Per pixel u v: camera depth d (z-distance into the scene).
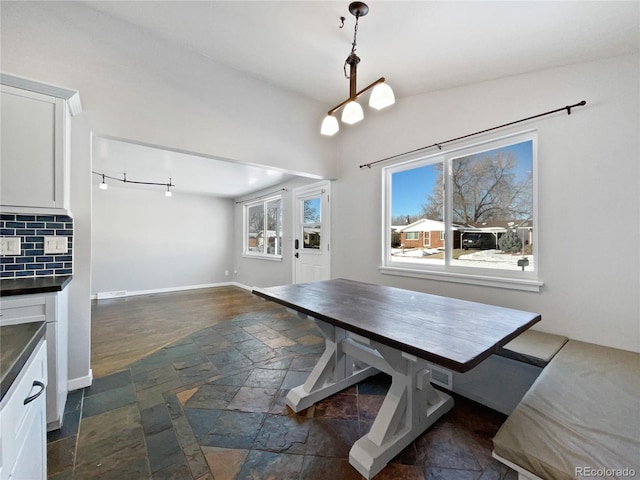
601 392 1.21
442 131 2.62
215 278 6.67
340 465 1.40
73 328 2.04
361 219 3.44
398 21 1.77
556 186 1.98
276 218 5.46
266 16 1.90
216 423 1.70
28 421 0.83
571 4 1.42
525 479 0.89
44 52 1.87
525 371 1.72
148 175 4.51
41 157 1.70
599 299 1.82
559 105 1.96
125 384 2.15
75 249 2.00
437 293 2.71
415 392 1.56
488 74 2.21
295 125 3.21
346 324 1.35
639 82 1.67
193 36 2.23
